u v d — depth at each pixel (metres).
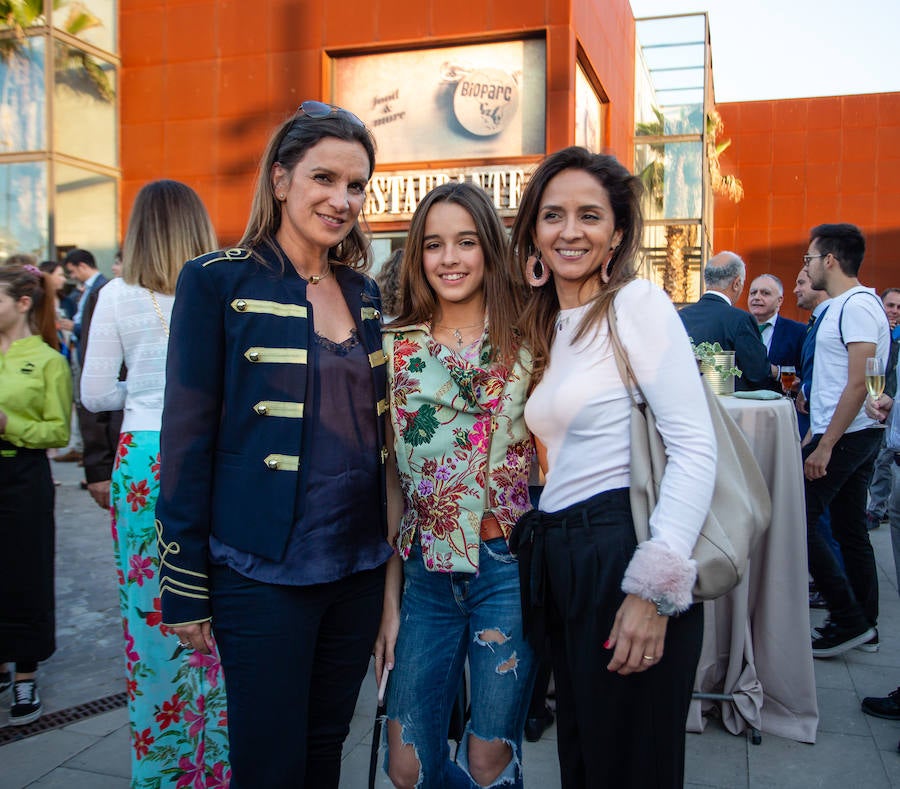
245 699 1.56
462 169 9.50
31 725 2.87
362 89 9.91
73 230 10.24
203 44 10.42
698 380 1.54
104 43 10.60
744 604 2.71
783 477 2.69
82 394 2.25
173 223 2.23
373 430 1.72
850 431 3.40
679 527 1.44
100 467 2.48
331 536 1.62
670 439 1.51
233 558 1.55
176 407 1.55
